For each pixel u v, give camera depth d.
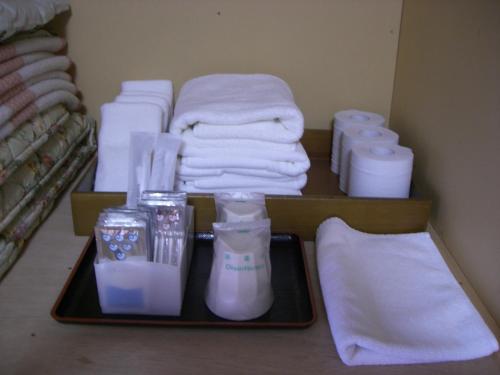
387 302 0.60
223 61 1.00
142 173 0.69
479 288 0.64
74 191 0.73
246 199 0.65
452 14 0.74
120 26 0.96
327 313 0.58
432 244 0.71
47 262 0.70
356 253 0.68
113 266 0.56
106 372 0.51
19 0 0.76
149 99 0.87
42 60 0.80
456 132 0.72
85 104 1.03
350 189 0.82
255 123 0.72
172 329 0.57
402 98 0.97
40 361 0.52
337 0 0.95
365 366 0.52
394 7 0.96
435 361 0.52
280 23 0.96
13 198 0.67
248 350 0.54
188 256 0.66
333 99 1.04
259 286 0.58
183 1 0.94
